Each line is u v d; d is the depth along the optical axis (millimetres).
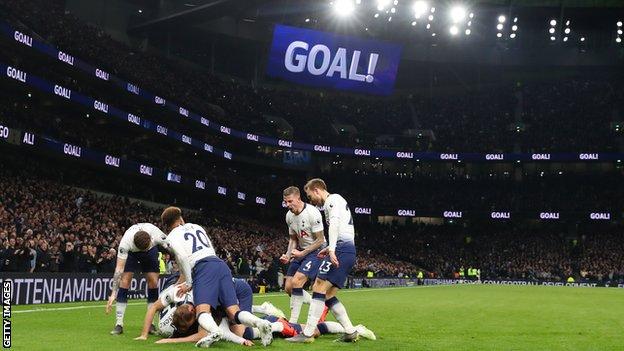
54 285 17344
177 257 7793
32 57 40688
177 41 65188
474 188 68500
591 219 61781
